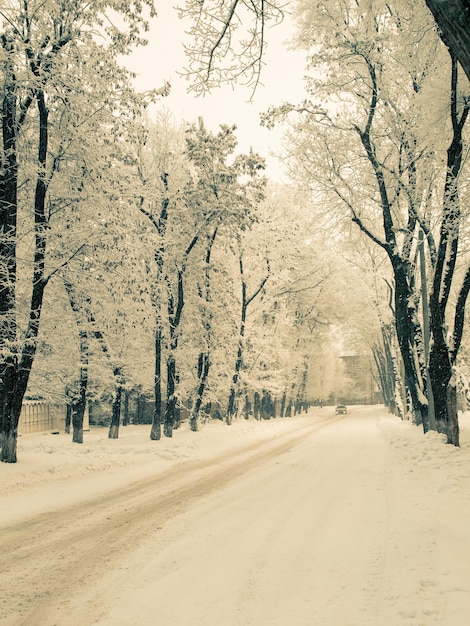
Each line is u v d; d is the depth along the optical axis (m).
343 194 21.58
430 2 2.77
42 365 22.69
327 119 20.97
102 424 46.28
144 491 11.94
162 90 15.43
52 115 15.63
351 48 18.17
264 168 26.33
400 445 18.03
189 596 5.03
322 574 5.52
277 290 39.44
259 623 4.34
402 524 7.10
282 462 16.62
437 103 15.05
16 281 14.57
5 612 4.85
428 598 4.38
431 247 19.92
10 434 13.37
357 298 43.59
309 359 58.31
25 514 9.38
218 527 7.92
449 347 17.09
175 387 29.88
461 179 15.54
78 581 5.70
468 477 10.61
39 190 14.82
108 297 18.12
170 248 25.44
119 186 16.61
